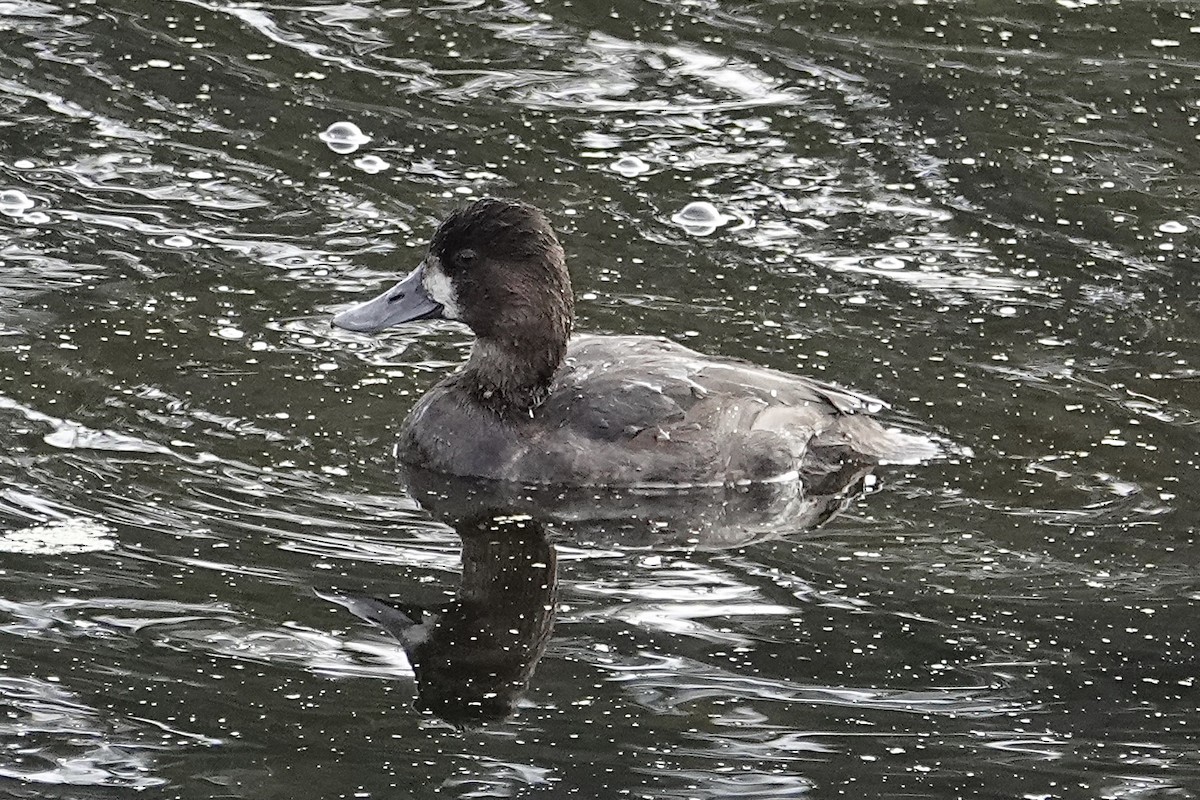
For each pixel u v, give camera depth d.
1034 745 8.86
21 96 15.51
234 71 16.12
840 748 8.79
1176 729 9.01
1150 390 12.34
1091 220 14.55
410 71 16.31
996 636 9.76
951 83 16.42
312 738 8.73
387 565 10.30
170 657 9.30
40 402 11.65
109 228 13.80
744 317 13.07
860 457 11.57
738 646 9.61
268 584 10.00
